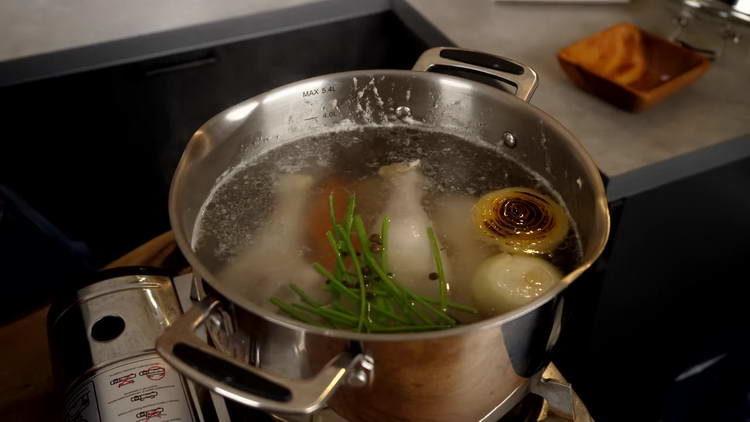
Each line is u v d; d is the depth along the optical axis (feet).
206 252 1.62
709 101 2.44
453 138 1.89
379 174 1.82
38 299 2.38
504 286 1.53
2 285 2.36
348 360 1.21
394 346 1.21
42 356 1.85
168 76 2.97
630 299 2.60
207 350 1.23
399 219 1.71
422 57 1.92
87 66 2.83
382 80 1.82
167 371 1.58
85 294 1.72
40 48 2.75
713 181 2.36
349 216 1.65
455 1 3.04
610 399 2.95
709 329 2.97
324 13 3.10
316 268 1.56
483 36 2.80
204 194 1.71
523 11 2.98
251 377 1.20
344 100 1.86
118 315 1.68
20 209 2.57
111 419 1.50
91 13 2.96
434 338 1.20
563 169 1.65
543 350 1.44
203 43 2.96
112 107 2.96
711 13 2.69
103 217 3.25
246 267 1.60
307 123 1.87
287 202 1.75
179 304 1.75
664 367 2.98
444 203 1.74
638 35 2.60
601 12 2.97
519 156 1.80
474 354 1.28
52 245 2.56
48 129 2.90
